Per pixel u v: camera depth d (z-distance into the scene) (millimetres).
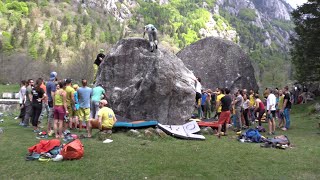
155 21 178875
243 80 25516
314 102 24203
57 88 11328
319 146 10391
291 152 9398
